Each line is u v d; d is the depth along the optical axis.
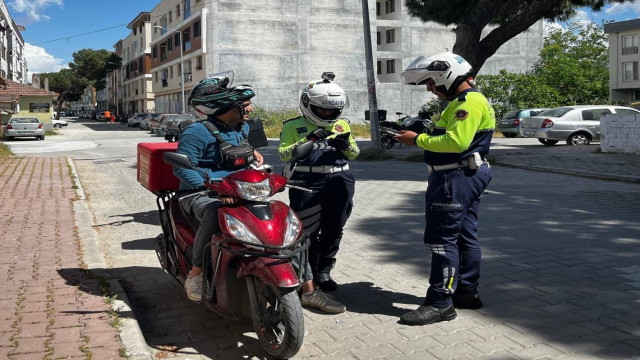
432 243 4.25
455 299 4.62
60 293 4.62
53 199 9.45
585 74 44.53
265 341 3.69
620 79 49.91
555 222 7.81
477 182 4.18
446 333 4.10
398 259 6.05
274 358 3.70
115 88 100.50
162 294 4.97
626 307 4.57
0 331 3.83
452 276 4.25
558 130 21.22
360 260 6.02
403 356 3.73
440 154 4.16
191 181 4.03
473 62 16.61
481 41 16.66
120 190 11.15
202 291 3.87
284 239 3.59
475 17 16.38
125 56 89.00
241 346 3.91
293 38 43.53
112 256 6.22
